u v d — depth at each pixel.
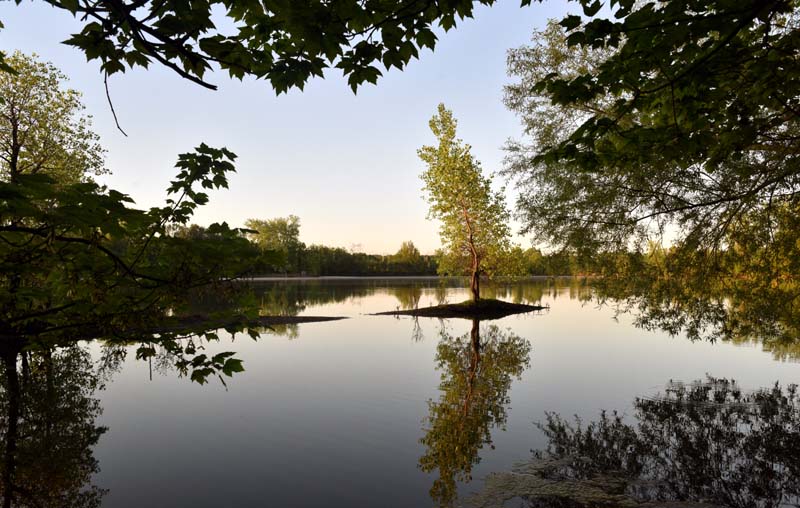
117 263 3.27
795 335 8.66
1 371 12.38
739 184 8.72
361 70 3.55
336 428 9.52
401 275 135.88
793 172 7.16
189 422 9.95
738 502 6.44
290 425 9.72
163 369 15.35
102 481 7.14
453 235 33.88
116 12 2.46
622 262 10.27
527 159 13.20
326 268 129.12
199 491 6.78
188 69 2.95
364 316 30.75
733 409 10.69
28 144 19.56
